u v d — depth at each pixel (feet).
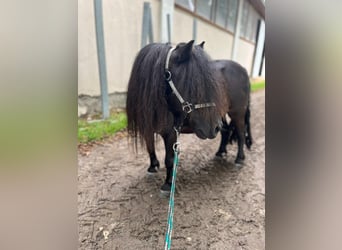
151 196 6.05
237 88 7.41
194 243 4.76
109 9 10.41
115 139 9.05
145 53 5.60
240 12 23.38
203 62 5.12
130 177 6.82
